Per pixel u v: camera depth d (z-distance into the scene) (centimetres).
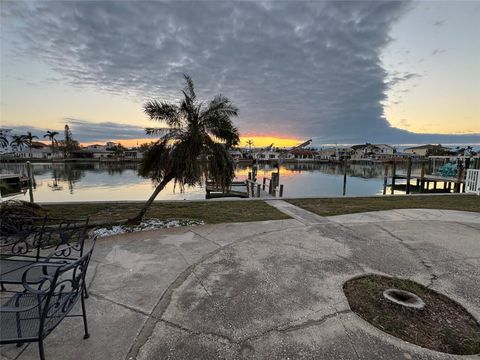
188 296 284
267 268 356
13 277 252
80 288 213
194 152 569
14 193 1343
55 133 7862
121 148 8575
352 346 212
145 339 218
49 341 213
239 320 244
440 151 6481
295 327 235
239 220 619
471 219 646
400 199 955
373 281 321
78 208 742
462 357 201
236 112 612
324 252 417
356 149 8331
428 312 258
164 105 585
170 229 536
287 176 3581
